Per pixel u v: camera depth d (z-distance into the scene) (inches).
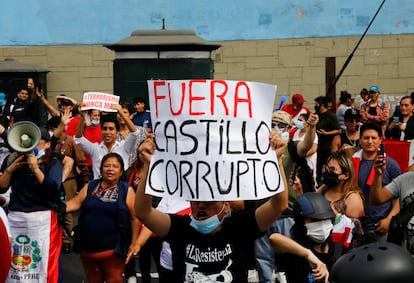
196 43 549.3
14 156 329.4
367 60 789.2
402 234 223.9
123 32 791.7
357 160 312.0
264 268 294.2
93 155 383.6
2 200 338.6
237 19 790.5
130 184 344.2
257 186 177.8
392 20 785.6
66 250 427.8
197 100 178.1
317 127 517.3
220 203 181.5
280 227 287.1
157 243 315.9
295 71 791.7
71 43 791.1
